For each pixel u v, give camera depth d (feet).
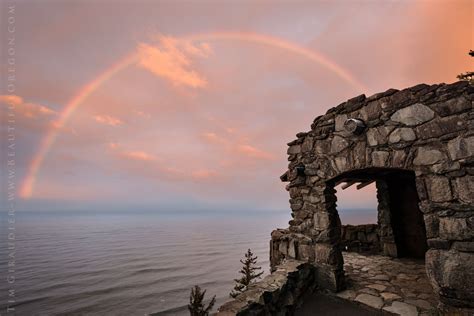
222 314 9.45
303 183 18.47
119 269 285.64
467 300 10.22
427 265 11.55
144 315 151.64
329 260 16.05
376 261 23.21
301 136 19.17
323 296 15.48
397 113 13.47
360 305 13.89
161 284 222.89
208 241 608.19
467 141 10.82
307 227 17.83
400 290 15.69
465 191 10.73
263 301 11.03
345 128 15.06
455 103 11.38
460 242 10.68
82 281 233.76
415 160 12.51
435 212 11.55
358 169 15.10
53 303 174.19
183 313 154.71
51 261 339.57
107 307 166.09
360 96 15.30
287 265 15.89
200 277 251.60
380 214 26.50
